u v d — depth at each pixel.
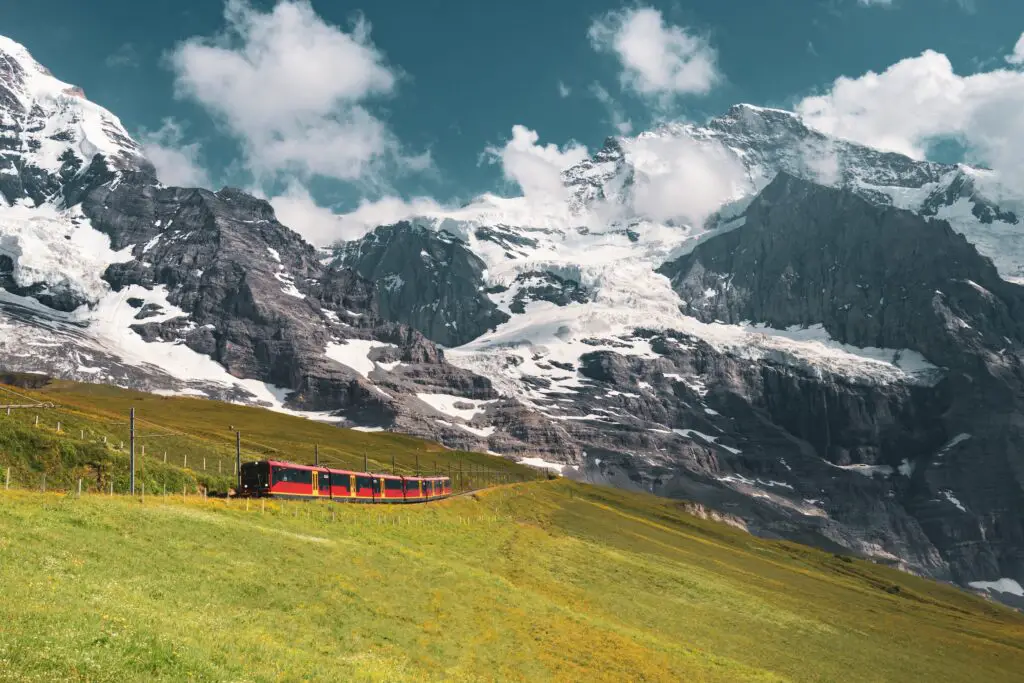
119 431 137.88
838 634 123.88
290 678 43.91
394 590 71.94
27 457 106.12
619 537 169.38
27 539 54.00
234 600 56.31
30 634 37.78
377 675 49.62
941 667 119.81
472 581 85.06
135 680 36.59
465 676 57.62
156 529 65.56
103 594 47.59
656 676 73.19
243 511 83.94
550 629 77.88
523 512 168.38
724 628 109.75
